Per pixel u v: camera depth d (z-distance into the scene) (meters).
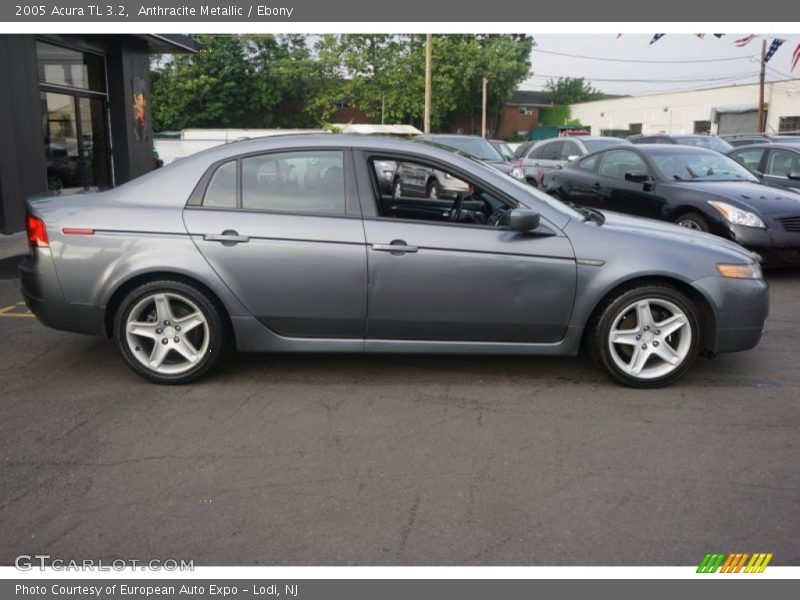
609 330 4.48
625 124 56.06
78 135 12.73
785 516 3.10
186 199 4.48
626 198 9.17
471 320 4.47
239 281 4.41
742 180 8.77
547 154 14.51
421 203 4.62
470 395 4.46
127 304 4.46
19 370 4.87
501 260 4.40
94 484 3.34
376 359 5.11
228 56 45.41
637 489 3.32
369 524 3.03
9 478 3.39
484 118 48.78
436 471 3.49
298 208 4.46
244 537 2.94
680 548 2.88
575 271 4.41
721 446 3.77
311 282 4.41
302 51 47.50
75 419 4.07
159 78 45.12
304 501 3.21
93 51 12.88
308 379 4.72
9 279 7.59
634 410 4.24
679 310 4.46
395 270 4.39
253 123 47.06
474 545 2.89
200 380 4.68
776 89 43.38
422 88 48.16
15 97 9.98
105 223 4.43
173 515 3.09
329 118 47.81
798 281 7.91
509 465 3.55
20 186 10.12
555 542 2.91
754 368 4.99
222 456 3.63
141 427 3.97
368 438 3.85
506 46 51.19
